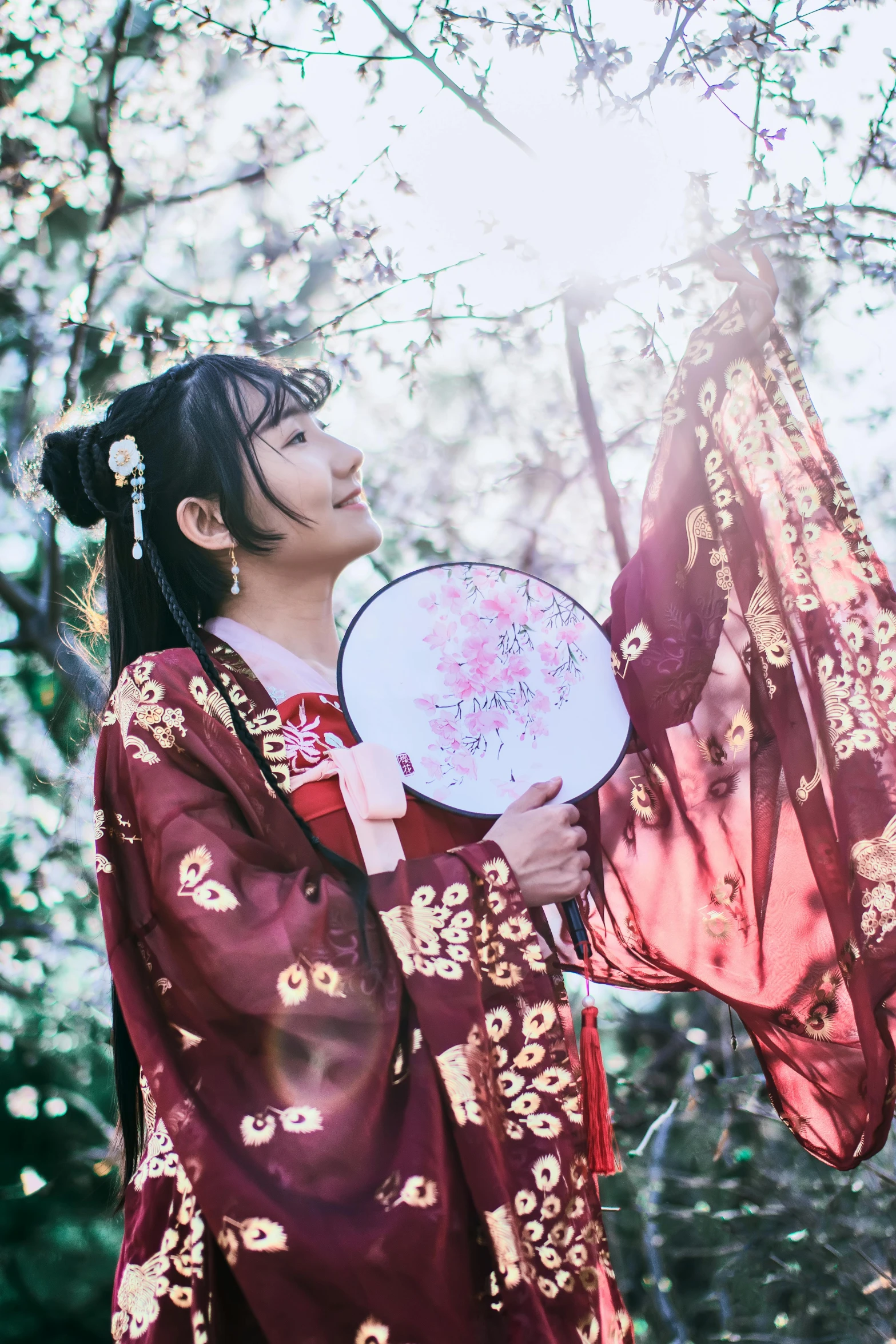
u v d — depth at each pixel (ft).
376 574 13.08
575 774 5.48
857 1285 11.60
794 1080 5.68
